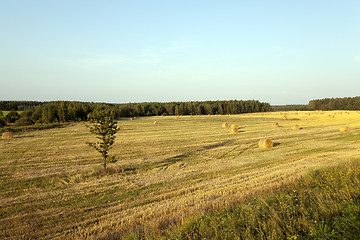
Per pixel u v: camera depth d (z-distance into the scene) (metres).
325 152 20.91
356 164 10.63
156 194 11.59
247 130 41.62
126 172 16.23
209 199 10.09
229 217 6.22
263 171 15.17
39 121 66.88
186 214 7.73
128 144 28.64
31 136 36.41
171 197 11.05
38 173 16.02
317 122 54.22
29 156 21.94
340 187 6.94
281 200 6.93
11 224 8.62
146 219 8.22
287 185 9.33
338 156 18.20
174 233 5.94
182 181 13.74
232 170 16.03
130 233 6.66
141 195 11.47
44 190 12.50
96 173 15.73
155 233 6.48
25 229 8.23
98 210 9.80
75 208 10.07
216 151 23.86
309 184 8.66
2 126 55.41
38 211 9.78
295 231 4.90
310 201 6.45
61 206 10.31
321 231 4.57
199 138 33.25
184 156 21.70
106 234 7.25
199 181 13.67
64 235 7.69
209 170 16.22
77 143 29.64
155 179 14.35
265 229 5.12
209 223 6.23
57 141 31.31
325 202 5.91
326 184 7.74
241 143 28.62
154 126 51.81
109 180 14.34
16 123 57.25
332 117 66.56
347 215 4.98
